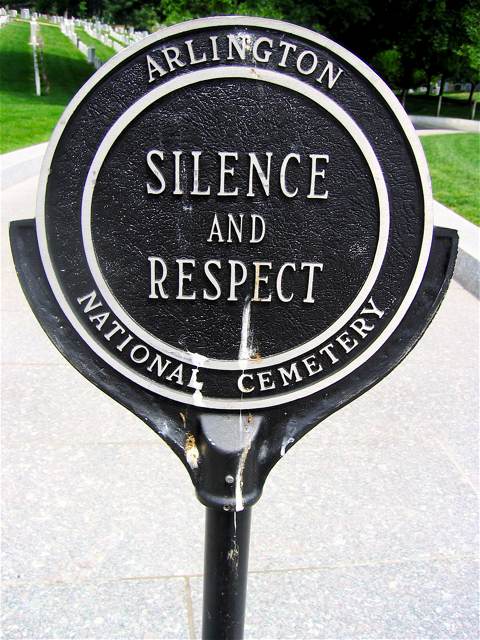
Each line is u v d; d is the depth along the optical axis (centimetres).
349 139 153
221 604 177
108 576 279
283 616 263
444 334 521
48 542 295
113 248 158
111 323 162
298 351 163
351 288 161
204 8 1653
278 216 157
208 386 165
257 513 317
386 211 156
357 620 262
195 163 153
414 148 153
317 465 354
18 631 253
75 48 3616
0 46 3259
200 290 160
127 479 336
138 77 150
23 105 1800
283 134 152
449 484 343
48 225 156
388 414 405
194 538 300
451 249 161
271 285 161
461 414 408
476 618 265
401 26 2106
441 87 2691
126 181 154
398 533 308
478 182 1048
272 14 1664
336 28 1986
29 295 161
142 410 166
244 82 150
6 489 325
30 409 394
